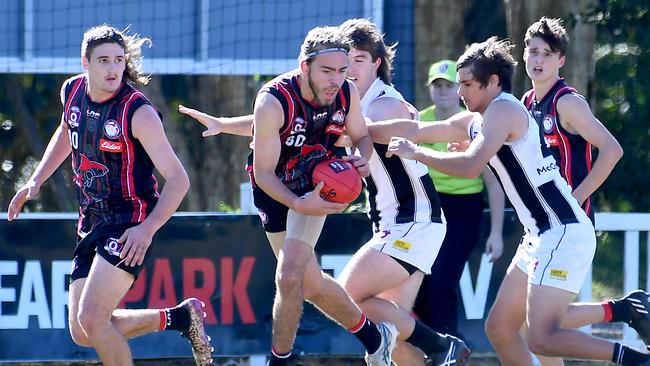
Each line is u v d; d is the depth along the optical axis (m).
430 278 23.97
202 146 43.75
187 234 24.52
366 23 20.55
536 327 19.16
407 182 20.06
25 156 44.84
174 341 25.02
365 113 20.33
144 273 24.36
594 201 43.62
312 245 18.67
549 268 19.06
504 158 19.25
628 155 43.19
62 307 24.52
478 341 24.95
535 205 19.30
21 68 35.84
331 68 17.69
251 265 24.66
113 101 19.05
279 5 36.38
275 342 18.89
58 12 35.97
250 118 21.09
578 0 38.72
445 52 38.00
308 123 18.31
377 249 19.98
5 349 24.36
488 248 24.70
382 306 19.89
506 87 19.22
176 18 36.34
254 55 36.41
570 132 20.92
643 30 42.31
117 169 19.27
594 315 20.80
